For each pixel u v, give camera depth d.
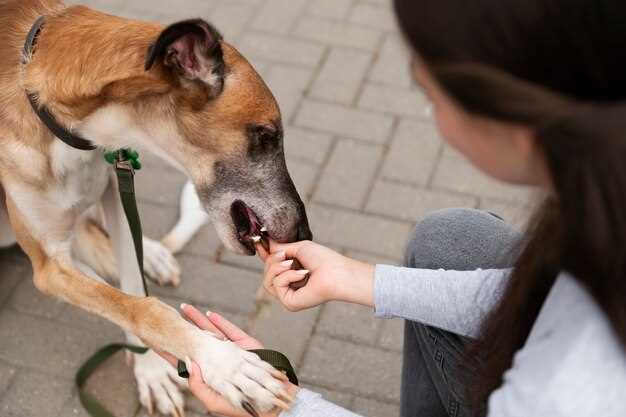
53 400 2.92
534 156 1.27
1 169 2.49
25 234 2.62
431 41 1.21
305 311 3.23
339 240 3.53
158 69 2.28
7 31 2.51
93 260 3.27
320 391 2.99
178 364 2.32
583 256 1.19
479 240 2.15
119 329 3.17
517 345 1.54
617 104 1.13
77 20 2.44
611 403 1.30
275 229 2.58
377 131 4.04
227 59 2.41
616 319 1.22
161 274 3.29
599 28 1.12
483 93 1.18
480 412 1.82
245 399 2.10
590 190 1.13
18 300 3.24
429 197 3.74
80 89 2.30
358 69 4.36
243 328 3.18
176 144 2.48
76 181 2.54
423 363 2.30
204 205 2.60
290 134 3.97
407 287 2.00
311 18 4.65
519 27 1.14
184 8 4.62
